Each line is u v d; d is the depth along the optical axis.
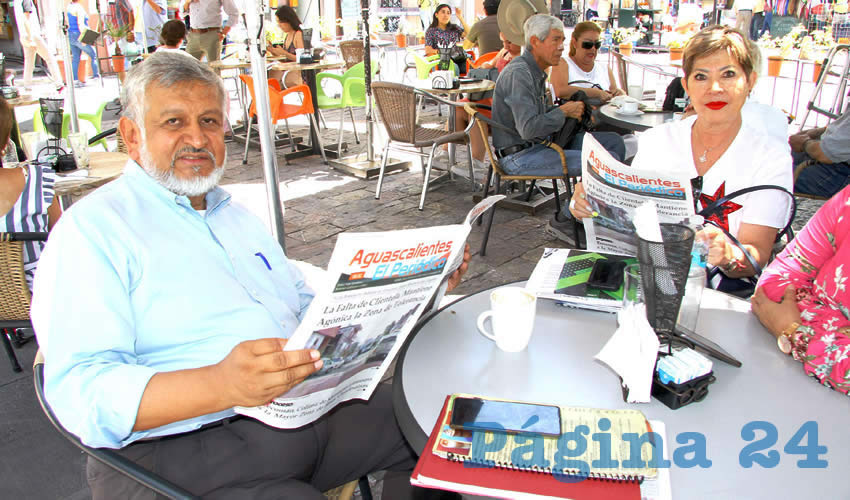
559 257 1.70
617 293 1.49
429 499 1.56
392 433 1.58
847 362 1.14
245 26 2.40
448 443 0.97
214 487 1.36
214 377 1.10
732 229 2.06
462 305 1.56
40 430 2.47
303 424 1.28
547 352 1.31
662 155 2.20
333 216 4.84
